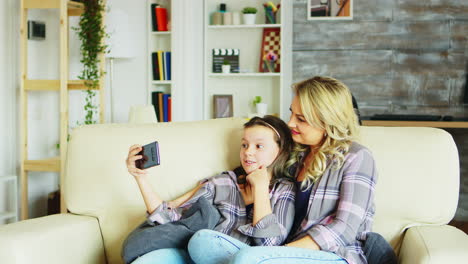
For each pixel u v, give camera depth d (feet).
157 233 4.58
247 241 4.83
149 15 14.30
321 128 4.81
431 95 14.52
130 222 5.43
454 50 14.33
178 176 5.60
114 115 14.73
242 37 14.66
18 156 11.58
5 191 11.26
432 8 14.35
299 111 4.86
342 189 4.66
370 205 4.66
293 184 5.13
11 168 11.40
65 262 4.86
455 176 5.21
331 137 4.78
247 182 5.34
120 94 14.67
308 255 4.01
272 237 4.62
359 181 4.62
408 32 14.52
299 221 4.99
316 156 4.79
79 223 5.20
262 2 14.55
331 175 4.75
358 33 14.75
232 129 5.91
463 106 14.38
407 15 14.48
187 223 4.71
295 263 3.89
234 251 4.14
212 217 4.76
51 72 12.70
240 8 14.66
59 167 10.86
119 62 14.64
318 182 4.81
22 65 10.99
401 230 5.18
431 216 5.13
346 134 4.82
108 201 5.48
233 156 5.79
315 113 4.75
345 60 14.87
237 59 14.49
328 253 4.17
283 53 13.79
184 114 13.50
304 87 4.84
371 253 4.64
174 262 4.40
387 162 5.26
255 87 14.76
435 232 4.85
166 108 14.28
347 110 4.80
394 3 14.52
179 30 13.34
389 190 5.20
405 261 4.78
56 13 12.81
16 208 10.74
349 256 4.35
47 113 12.57
